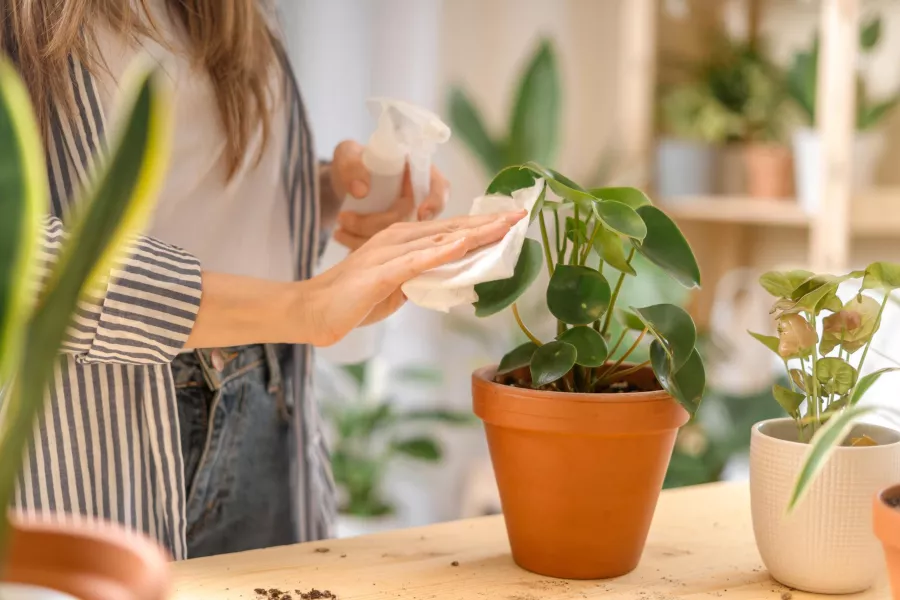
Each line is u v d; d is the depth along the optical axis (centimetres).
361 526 244
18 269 33
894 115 198
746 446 183
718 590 71
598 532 72
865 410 56
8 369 34
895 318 123
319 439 118
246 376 102
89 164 87
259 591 69
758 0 233
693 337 71
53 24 83
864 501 67
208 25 97
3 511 34
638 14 216
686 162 221
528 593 70
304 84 230
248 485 104
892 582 60
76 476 88
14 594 38
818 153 188
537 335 236
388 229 76
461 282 69
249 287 76
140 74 33
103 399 88
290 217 110
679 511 89
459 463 261
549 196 154
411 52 239
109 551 39
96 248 34
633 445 70
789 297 70
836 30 176
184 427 97
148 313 74
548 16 257
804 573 69
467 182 254
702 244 234
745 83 221
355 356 128
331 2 230
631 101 218
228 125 99
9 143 33
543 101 217
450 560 77
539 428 69
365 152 106
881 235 201
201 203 101
